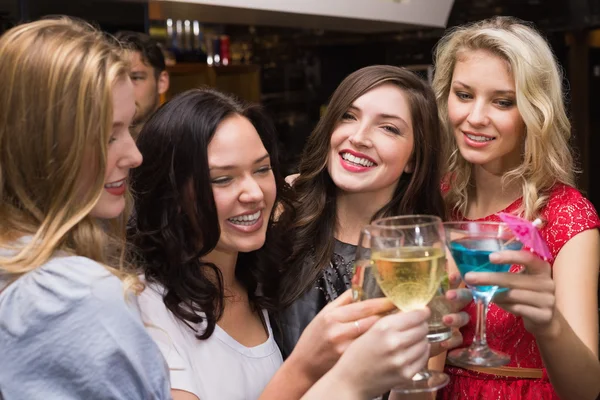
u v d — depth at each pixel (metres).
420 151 1.77
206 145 1.44
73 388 1.11
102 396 1.12
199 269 1.50
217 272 1.54
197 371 1.47
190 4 2.44
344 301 1.32
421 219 1.23
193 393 1.40
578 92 4.31
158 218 1.50
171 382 1.39
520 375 1.83
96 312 1.11
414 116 1.74
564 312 1.72
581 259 1.77
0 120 1.15
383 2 3.01
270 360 1.59
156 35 4.24
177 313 1.47
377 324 1.14
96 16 2.46
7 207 1.18
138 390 1.15
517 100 1.80
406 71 1.76
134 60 3.03
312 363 1.29
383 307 1.25
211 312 1.50
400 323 1.12
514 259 1.24
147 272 1.51
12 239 1.17
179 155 1.46
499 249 1.25
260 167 1.51
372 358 1.12
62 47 1.14
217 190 1.47
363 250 1.25
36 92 1.13
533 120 1.81
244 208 1.48
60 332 1.10
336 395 1.14
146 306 1.46
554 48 4.25
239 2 2.47
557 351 1.45
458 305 1.32
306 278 1.76
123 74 1.22
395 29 3.51
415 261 1.16
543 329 1.39
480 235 1.26
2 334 1.12
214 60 4.75
